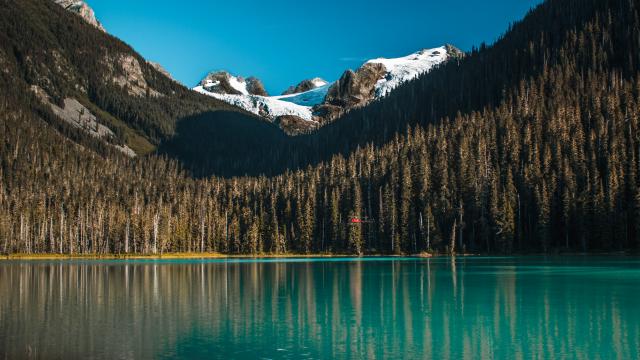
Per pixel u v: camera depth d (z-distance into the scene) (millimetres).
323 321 53312
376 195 196000
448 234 171125
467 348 42000
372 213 196250
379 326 50625
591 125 186625
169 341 44656
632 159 151125
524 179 165375
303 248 193125
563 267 108125
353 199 193750
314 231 198500
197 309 61031
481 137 190875
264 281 90812
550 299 65250
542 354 40000
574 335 45938
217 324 52031
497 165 174625
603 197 145875
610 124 176000
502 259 138875
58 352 41000
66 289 80688
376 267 120062
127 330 49281
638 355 39469
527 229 163250
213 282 89938
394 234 175875
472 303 63250
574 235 154125
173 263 150875
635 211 143375
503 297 67500
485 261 132500
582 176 158500
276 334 47375
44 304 65125
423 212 174000
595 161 159500
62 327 50531
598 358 38844
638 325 49688
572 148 166000
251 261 157750
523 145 184375
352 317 55406
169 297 71000
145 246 196875
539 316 54594
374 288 78812
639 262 118875
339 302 65500
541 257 141750
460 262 131000
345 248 186250
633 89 198375
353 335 46812
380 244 180625
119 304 65062
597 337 45094
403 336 46312
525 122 198875
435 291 73938
